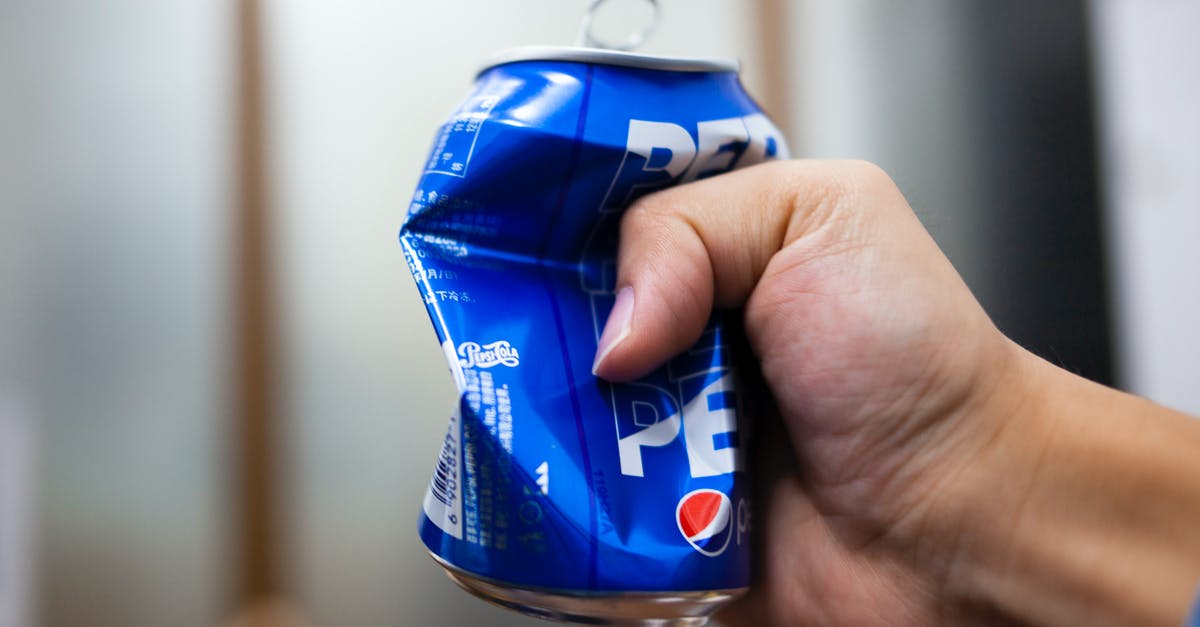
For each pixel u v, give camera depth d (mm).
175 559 599
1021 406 275
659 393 277
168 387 605
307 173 611
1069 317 544
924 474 280
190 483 604
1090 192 571
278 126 611
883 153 595
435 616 601
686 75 280
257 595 598
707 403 278
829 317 281
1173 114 578
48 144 605
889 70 597
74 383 602
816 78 600
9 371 596
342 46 612
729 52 601
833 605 294
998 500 274
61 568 592
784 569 302
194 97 612
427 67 614
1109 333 551
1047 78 582
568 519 258
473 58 613
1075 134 579
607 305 283
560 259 281
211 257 611
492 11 614
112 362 605
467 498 260
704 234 283
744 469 277
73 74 609
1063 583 270
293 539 600
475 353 263
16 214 602
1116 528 268
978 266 556
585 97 272
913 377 277
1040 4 581
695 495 269
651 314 274
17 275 601
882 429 280
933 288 279
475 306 268
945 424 277
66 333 603
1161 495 266
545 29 610
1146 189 573
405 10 613
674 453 272
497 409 260
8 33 602
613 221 285
